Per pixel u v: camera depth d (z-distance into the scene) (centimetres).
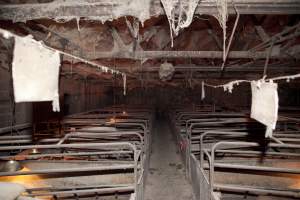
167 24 464
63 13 242
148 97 1977
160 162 723
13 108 568
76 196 459
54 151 575
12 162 408
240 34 538
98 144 305
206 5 232
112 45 521
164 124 1592
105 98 1802
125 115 762
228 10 242
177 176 603
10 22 332
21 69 136
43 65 149
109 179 465
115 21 385
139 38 473
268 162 484
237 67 703
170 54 482
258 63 691
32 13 243
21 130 657
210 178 307
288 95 1439
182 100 1925
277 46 488
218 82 1189
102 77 1009
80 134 418
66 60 495
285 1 223
